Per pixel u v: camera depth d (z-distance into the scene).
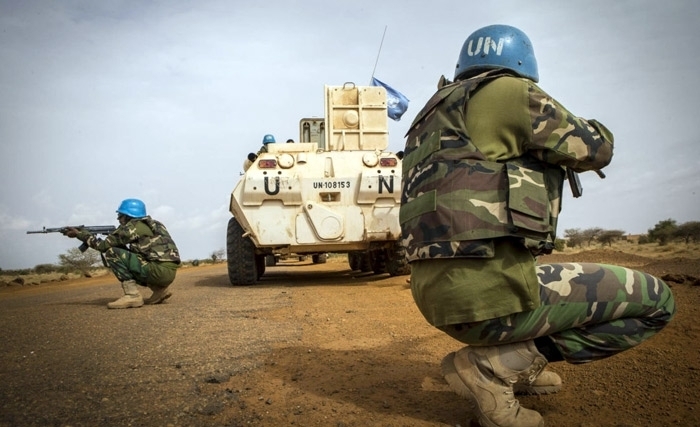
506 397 2.29
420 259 2.30
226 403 2.72
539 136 2.23
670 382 2.84
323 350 3.88
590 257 10.40
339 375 3.22
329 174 9.12
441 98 2.42
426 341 4.14
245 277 9.80
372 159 9.18
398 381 3.10
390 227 9.18
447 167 2.27
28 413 2.55
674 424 2.36
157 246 7.00
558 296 2.23
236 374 3.24
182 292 8.92
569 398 2.76
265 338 4.30
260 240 9.08
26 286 16.11
